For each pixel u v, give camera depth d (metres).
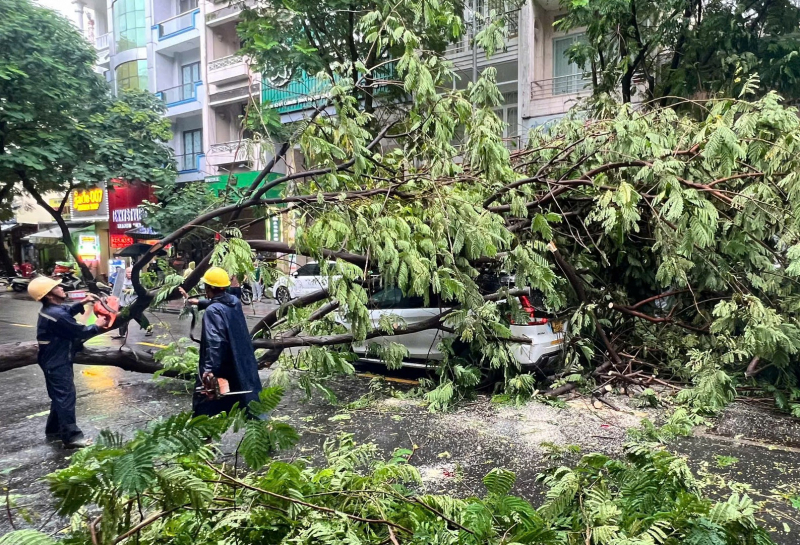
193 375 6.18
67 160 11.16
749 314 5.06
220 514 2.17
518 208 5.05
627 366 6.04
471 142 5.21
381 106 9.98
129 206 22.19
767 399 5.51
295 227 4.70
